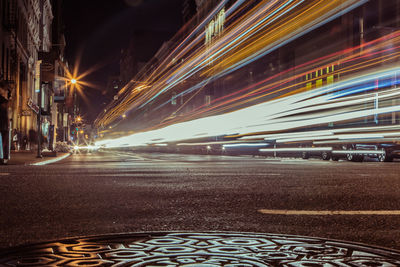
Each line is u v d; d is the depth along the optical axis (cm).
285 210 639
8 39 4103
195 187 961
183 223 537
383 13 3731
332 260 323
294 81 5053
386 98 2877
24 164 1962
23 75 5119
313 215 597
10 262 313
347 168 1731
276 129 4244
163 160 2767
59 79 8156
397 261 321
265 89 5906
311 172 1463
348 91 3906
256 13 6456
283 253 347
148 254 340
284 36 5369
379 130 2556
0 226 513
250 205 691
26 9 5144
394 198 773
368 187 957
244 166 1908
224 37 7900
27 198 760
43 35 7194
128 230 492
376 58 3666
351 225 525
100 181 1102
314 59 4603
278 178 1209
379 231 489
